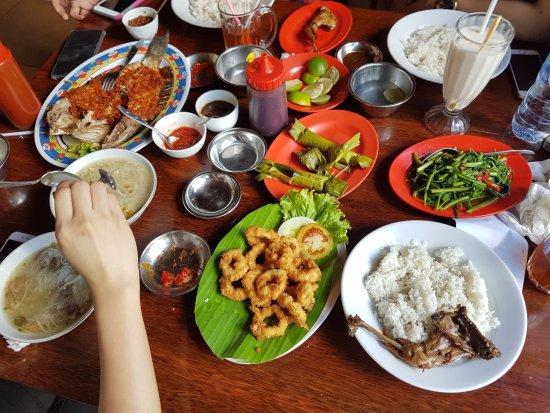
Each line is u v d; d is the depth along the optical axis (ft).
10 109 5.18
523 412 3.14
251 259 3.95
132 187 4.68
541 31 6.60
